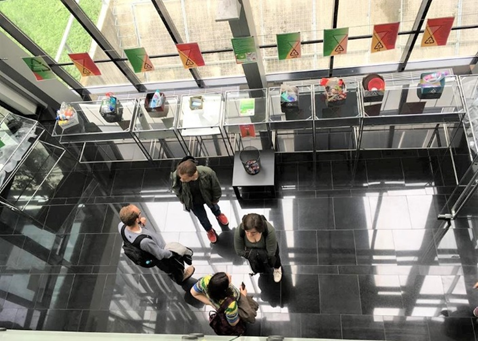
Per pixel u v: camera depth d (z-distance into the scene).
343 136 4.13
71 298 3.71
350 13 3.83
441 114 3.40
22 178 4.30
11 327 3.59
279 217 3.86
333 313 3.30
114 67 4.80
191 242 3.86
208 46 4.37
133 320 3.51
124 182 4.38
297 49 3.37
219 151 4.35
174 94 4.66
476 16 3.75
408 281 3.35
